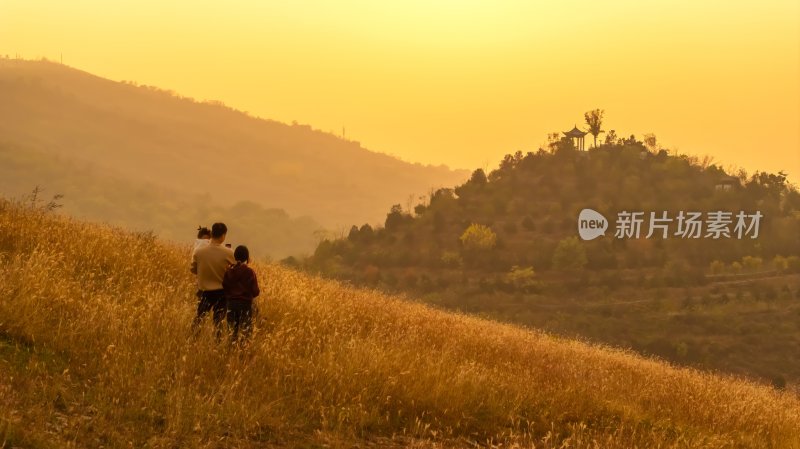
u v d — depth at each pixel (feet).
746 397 71.56
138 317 50.03
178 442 35.83
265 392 44.60
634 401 63.26
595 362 82.33
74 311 49.29
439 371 52.85
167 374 43.19
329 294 77.87
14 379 37.81
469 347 70.54
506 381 57.72
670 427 56.13
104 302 51.83
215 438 37.35
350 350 52.11
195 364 45.29
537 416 52.54
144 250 74.13
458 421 47.24
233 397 42.11
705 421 60.64
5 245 63.31
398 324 71.51
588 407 57.16
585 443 47.47
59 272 56.24
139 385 40.01
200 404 39.50
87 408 37.22
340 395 46.11
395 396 48.60
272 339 49.37
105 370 41.32
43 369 39.60
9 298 46.83
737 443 56.44
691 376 88.99
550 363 70.59
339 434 41.60
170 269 70.13
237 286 51.83
